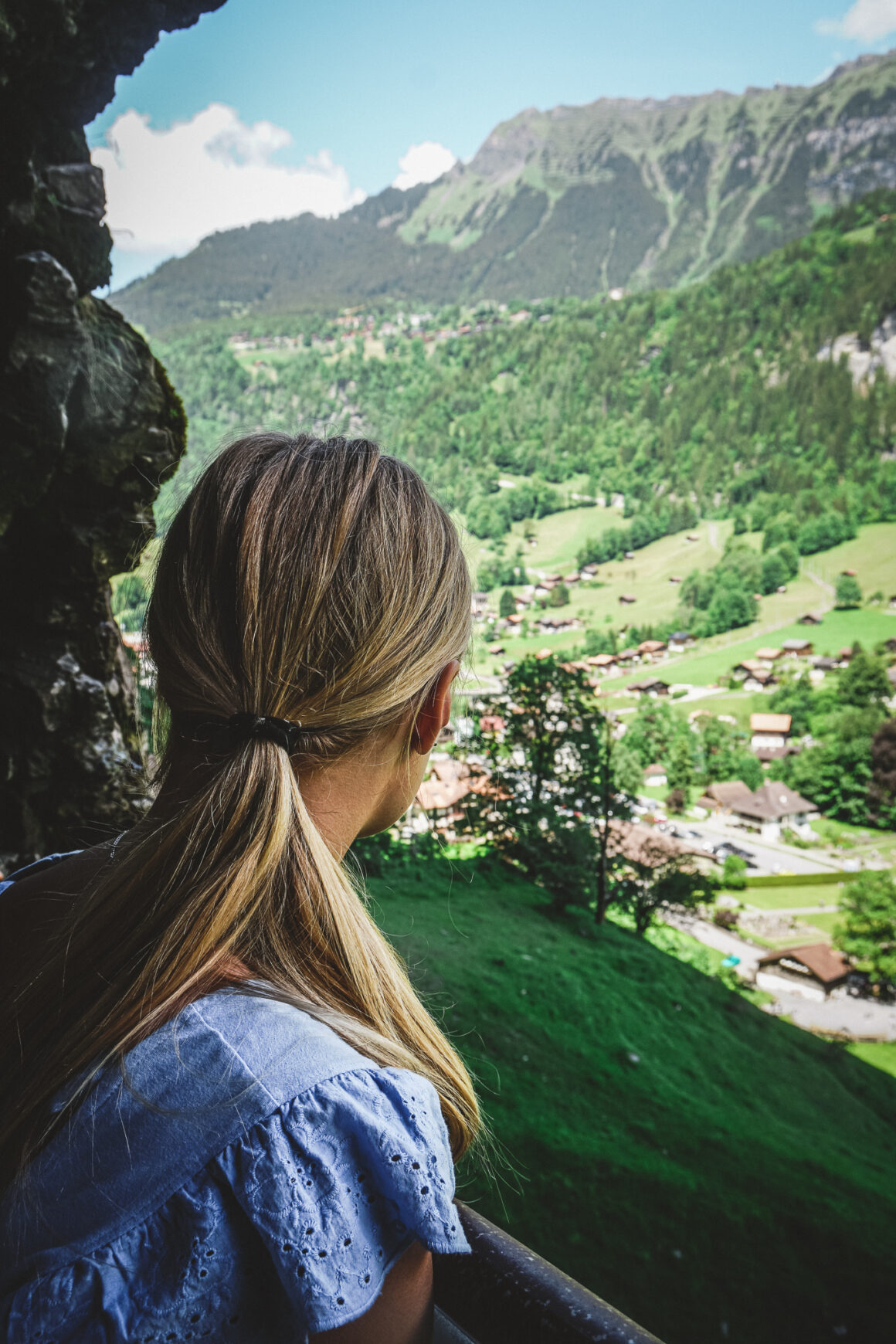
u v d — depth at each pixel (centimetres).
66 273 424
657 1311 1269
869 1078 2898
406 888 2473
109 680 496
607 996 2369
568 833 2905
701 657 11412
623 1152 1650
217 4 464
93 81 445
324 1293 35
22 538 467
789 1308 1352
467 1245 37
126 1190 37
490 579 14150
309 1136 37
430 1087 42
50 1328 35
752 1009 3006
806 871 6688
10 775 451
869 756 7769
